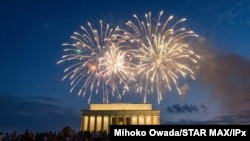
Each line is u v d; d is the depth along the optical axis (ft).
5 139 170.40
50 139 173.27
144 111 369.50
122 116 369.30
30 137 175.11
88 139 179.01
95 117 371.56
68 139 171.12
